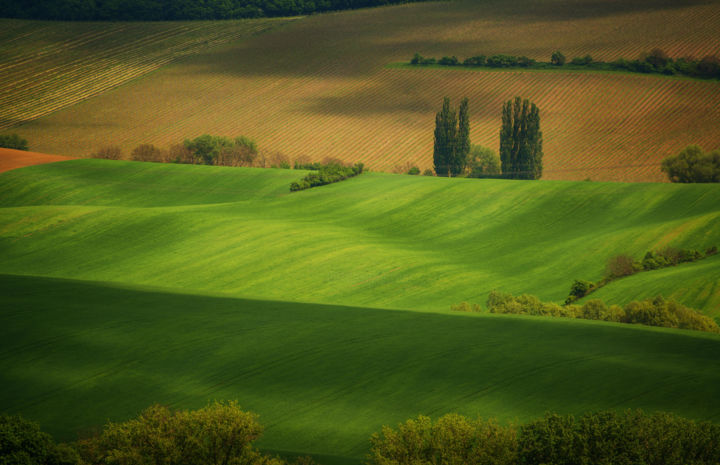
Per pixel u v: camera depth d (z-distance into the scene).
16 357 178.25
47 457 106.81
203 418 111.12
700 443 109.31
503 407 153.12
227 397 162.00
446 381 166.50
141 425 110.75
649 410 147.38
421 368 173.62
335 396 161.62
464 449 109.50
